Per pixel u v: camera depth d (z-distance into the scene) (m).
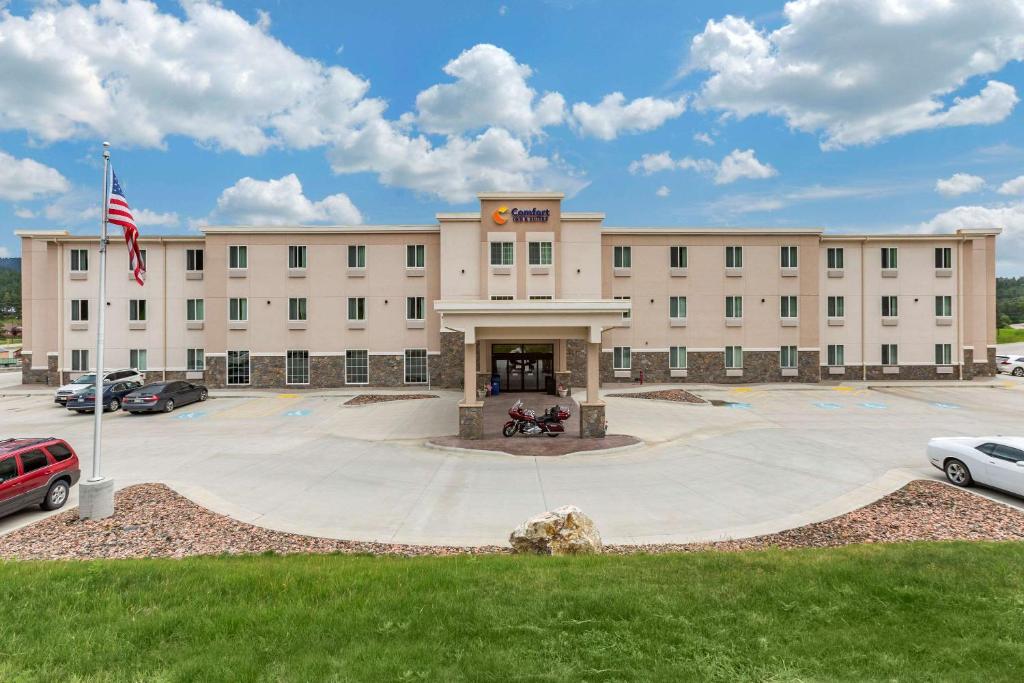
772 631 5.02
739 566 6.88
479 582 6.27
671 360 32.88
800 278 33.03
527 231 30.50
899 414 22.48
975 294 34.97
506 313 17.70
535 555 7.93
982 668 4.42
